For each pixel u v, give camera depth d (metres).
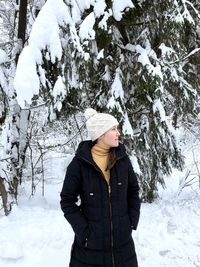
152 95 6.72
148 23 6.71
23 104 5.09
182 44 6.86
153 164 8.12
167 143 8.39
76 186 2.90
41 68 5.40
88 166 2.86
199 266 4.48
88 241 2.81
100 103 6.86
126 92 6.88
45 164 11.92
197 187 10.59
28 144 6.89
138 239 4.95
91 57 6.02
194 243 4.98
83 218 2.85
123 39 6.82
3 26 8.73
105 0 5.98
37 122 8.06
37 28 5.35
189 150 13.25
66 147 11.48
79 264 2.90
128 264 2.90
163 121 6.77
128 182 3.02
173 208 6.38
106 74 6.76
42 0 6.75
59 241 4.66
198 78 8.17
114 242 2.82
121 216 2.86
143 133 7.61
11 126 6.46
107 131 2.87
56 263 4.34
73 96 6.47
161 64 6.73
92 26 5.65
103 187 2.82
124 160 2.95
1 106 5.87
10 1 8.24
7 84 5.95
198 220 5.64
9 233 4.78
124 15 6.11
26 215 5.61
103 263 2.82
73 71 5.80
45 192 8.87
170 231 5.22
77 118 8.67
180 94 7.20
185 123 11.59
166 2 6.32
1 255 4.32
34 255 4.42
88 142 2.97
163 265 4.48
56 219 5.29
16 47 6.32
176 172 13.36
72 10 5.70
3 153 6.60
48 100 6.00
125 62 6.73
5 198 5.84
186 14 6.31
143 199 7.97
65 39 5.62
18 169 6.61
